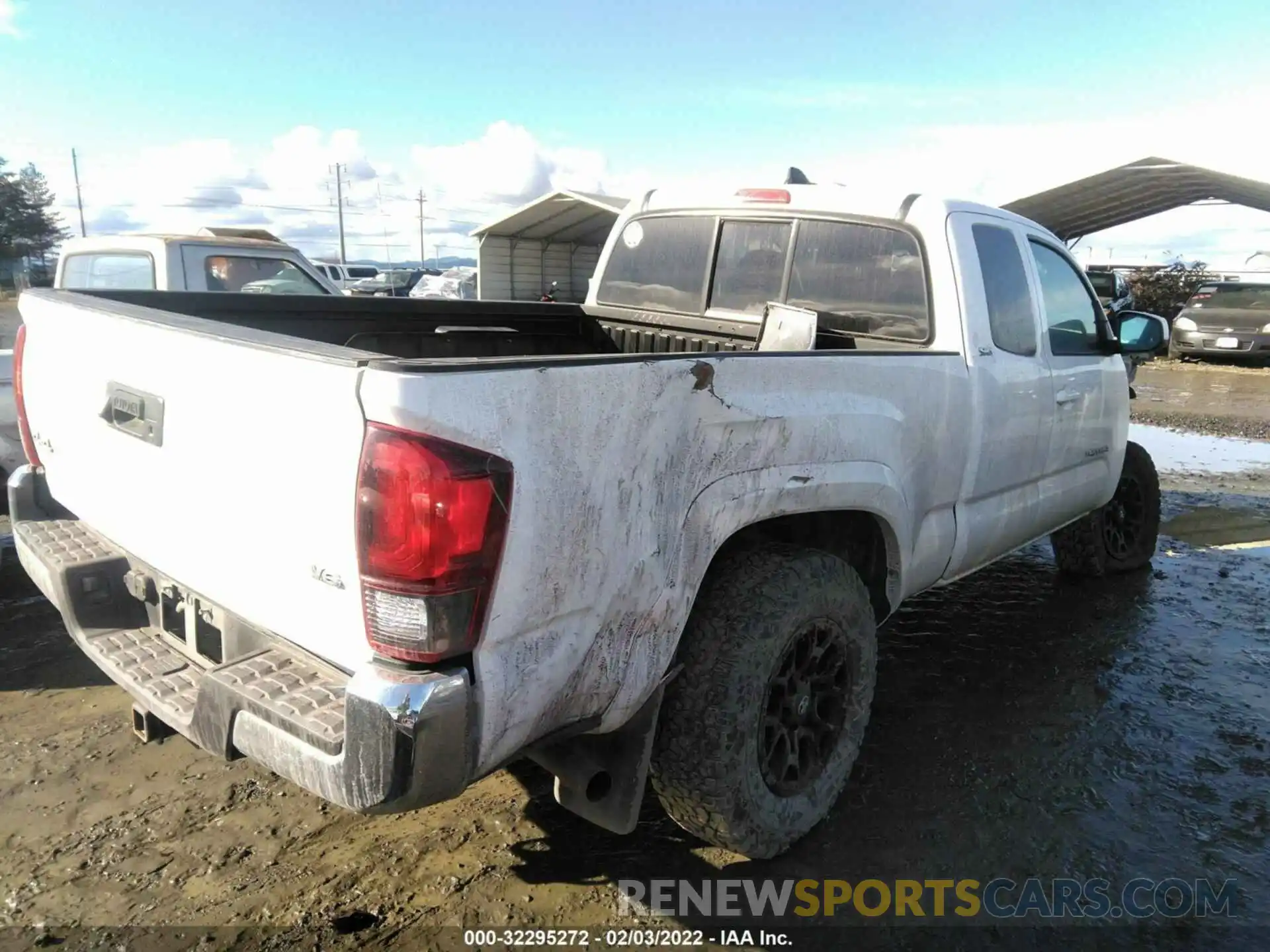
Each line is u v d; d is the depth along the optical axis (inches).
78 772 120.8
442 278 1338.6
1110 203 896.3
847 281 146.6
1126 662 164.9
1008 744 135.4
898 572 122.0
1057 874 106.3
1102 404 174.4
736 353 92.6
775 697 102.3
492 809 115.9
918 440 120.6
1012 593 200.2
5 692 143.0
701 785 95.7
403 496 66.1
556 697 78.5
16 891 97.8
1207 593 202.1
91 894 97.7
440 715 68.4
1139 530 212.5
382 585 68.2
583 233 1288.1
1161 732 139.8
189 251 248.8
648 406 81.3
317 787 72.0
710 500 89.8
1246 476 329.4
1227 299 697.0
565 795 90.7
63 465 110.0
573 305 182.4
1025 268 150.9
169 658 97.3
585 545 77.1
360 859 105.0
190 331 82.6
